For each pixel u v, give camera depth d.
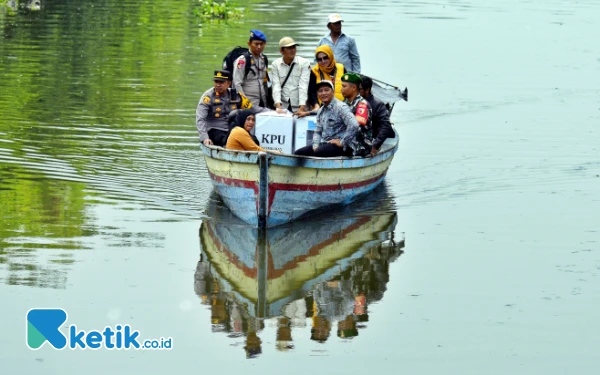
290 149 31.83
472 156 39.28
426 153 39.78
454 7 86.62
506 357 21.39
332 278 26.16
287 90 33.97
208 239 28.69
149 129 41.62
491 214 31.53
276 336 22.53
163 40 64.50
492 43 67.06
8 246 27.38
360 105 31.69
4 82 50.19
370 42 65.75
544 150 40.22
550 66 59.22
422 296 24.83
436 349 21.83
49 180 33.91
